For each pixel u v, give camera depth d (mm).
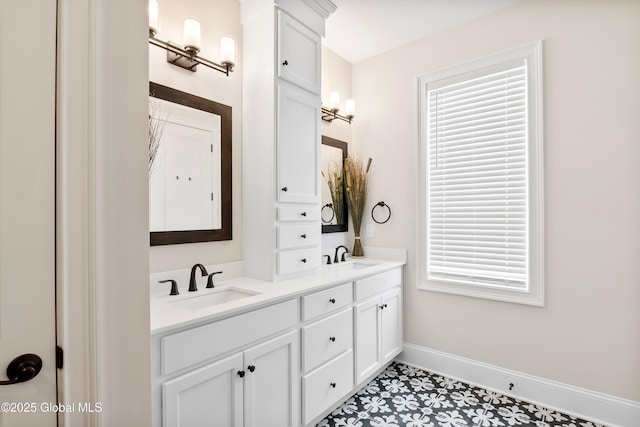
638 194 1750
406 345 2627
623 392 1786
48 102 753
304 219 2041
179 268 1695
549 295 2016
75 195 774
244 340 1369
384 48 2750
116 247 829
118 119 832
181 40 1718
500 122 2223
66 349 765
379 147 2822
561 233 1976
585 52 1902
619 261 1802
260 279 1896
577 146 1925
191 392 1190
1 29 700
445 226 2461
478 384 2268
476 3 2160
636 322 1756
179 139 1690
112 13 825
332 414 1898
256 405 1420
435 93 2523
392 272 2461
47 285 753
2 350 704
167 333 1118
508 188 2189
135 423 860
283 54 1899
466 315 2342
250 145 1963
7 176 707
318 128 2166
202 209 1787
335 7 2174
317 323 1747
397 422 1824
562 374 1970
